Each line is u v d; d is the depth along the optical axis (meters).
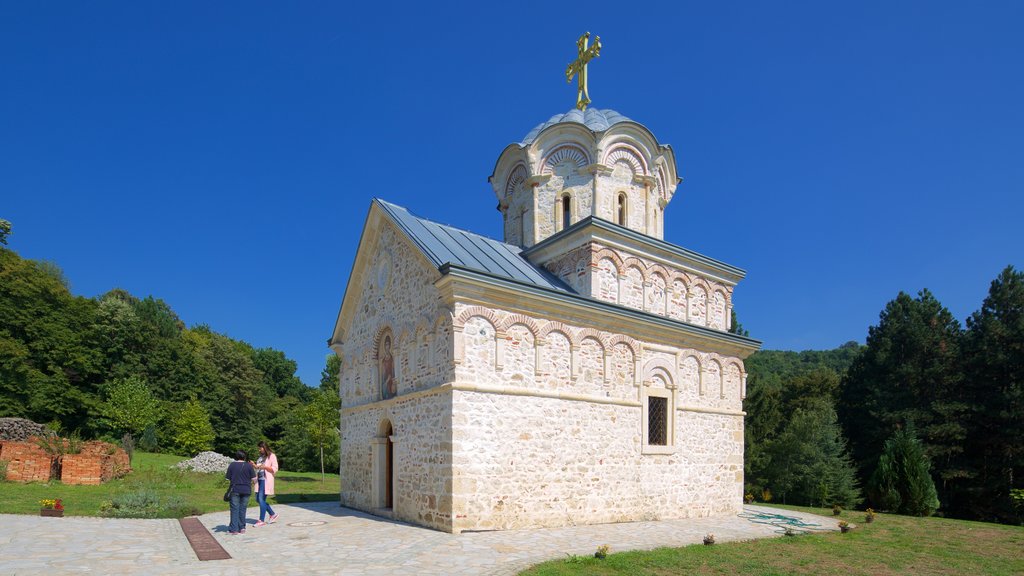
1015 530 19.86
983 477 37.00
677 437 20.66
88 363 49.28
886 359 42.25
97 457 25.30
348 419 22.56
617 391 18.97
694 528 17.48
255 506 21.44
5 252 46.19
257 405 63.31
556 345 17.70
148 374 55.66
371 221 21.58
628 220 23.92
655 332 20.36
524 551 12.50
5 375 41.66
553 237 21.41
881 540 16.55
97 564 10.41
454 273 15.52
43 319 46.00
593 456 17.97
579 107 26.56
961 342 40.78
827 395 47.44
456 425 15.30
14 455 23.67
